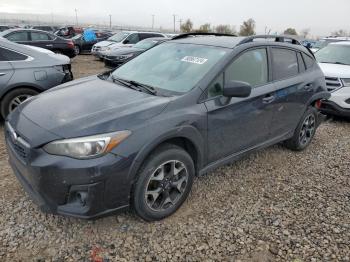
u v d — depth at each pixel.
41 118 2.94
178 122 3.03
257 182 4.07
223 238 3.02
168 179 3.12
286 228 3.20
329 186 4.09
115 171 2.66
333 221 3.36
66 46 15.77
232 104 3.55
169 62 3.89
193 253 2.82
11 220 3.06
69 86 3.79
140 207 2.96
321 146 5.48
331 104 6.62
